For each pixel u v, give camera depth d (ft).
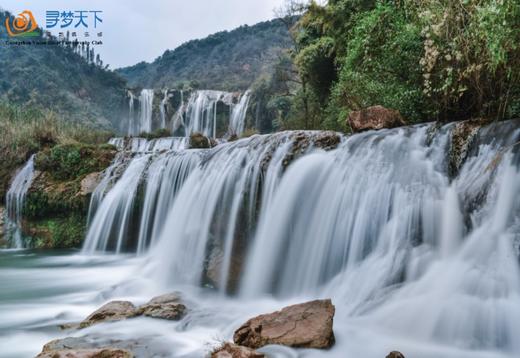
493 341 10.32
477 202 14.03
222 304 16.85
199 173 26.43
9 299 18.39
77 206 33.88
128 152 35.60
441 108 22.56
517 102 17.42
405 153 18.60
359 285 14.99
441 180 16.56
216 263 21.03
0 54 162.61
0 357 11.83
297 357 10.42
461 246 13.51
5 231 35.96
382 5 29.53
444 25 18.84
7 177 38.78
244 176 22.94
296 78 93.35
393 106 26.09
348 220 17.71
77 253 30.99
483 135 16.57
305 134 22.68
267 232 20.35
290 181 20.77
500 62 16.46
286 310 12.33
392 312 12.44
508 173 13.75
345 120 33.68
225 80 216.54
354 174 18.63
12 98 141.08
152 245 29.09
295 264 18.83
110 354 10.20
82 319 15.47
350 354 10.60
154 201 30.09
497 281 11.41
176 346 11.74
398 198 16.38
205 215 23.65
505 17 14.26
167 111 138.72
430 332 11.23
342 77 34.30
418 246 14.62
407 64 25.85
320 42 50.34
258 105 110.22
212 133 124.47
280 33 231.09
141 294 18.99
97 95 175.22
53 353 10.06
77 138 50.70
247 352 10.05
